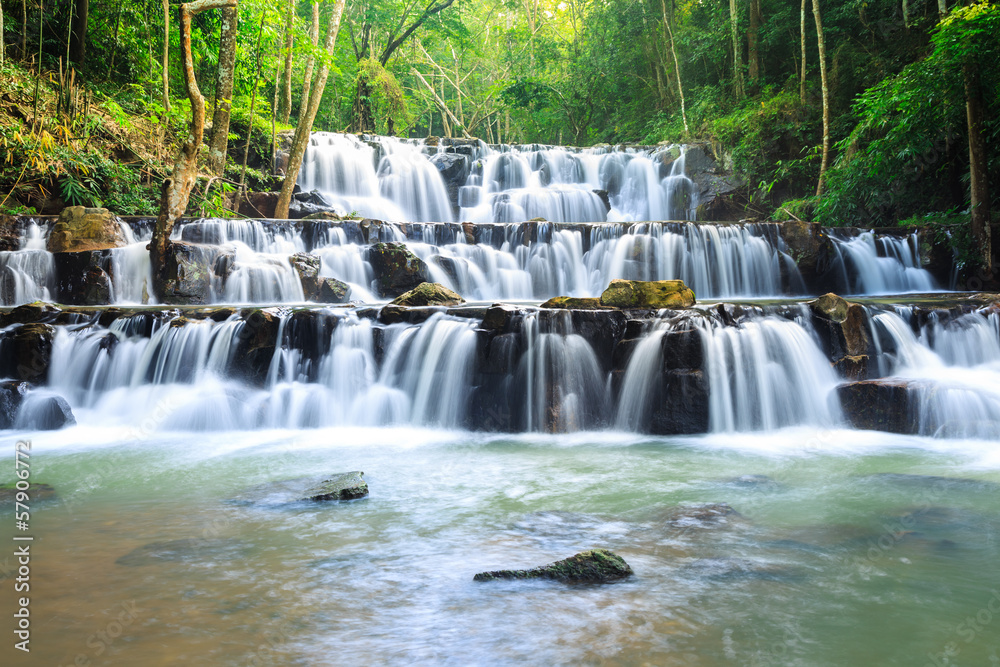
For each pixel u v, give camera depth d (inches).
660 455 263.0
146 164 617.0
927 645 107.5
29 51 622.8
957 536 161.9
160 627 113.1
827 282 536.4
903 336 344.2
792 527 169.8
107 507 189.6
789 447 278.2
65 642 107.2
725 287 530.6
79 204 541.6
